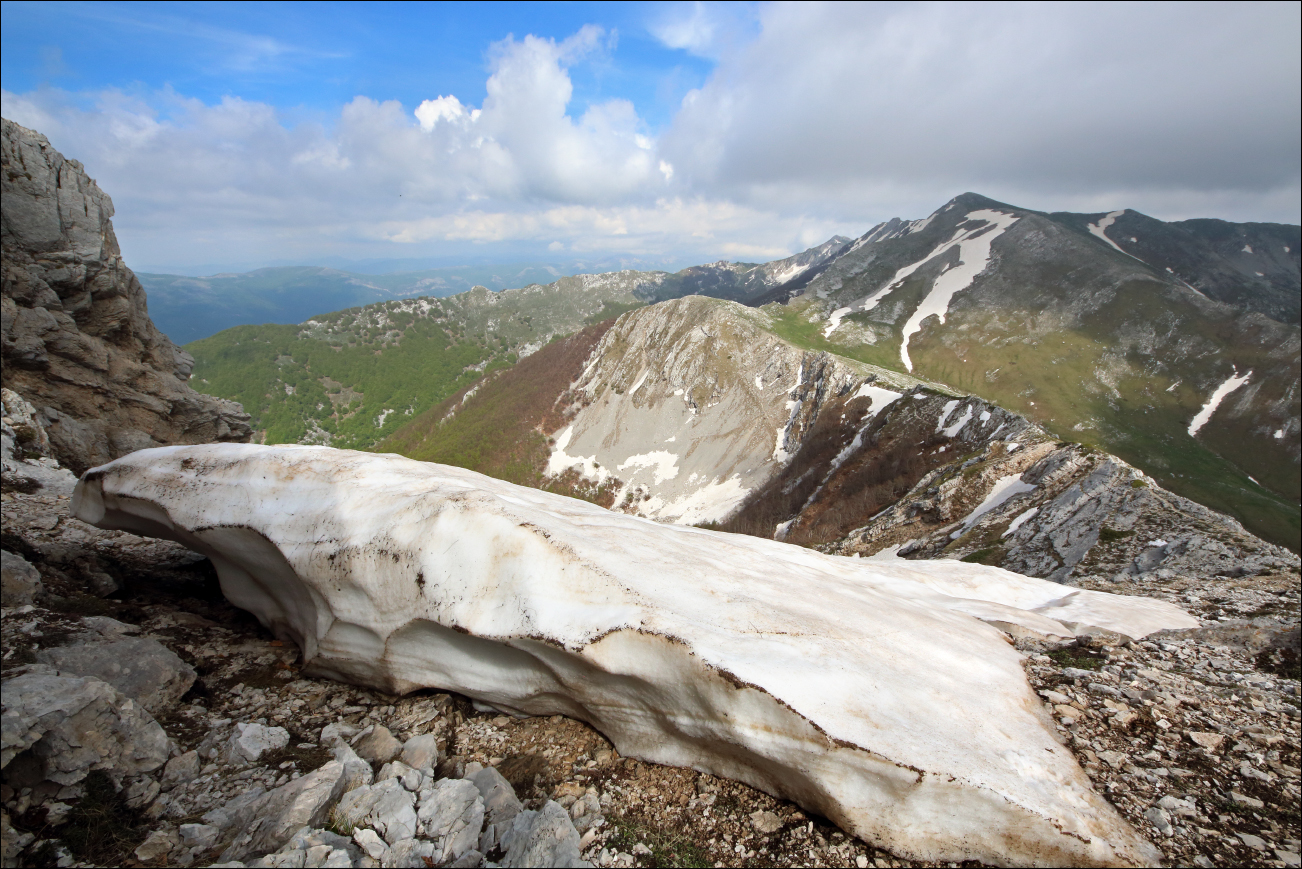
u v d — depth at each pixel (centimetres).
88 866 449
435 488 784
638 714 632
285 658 871
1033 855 508
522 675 682
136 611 937
